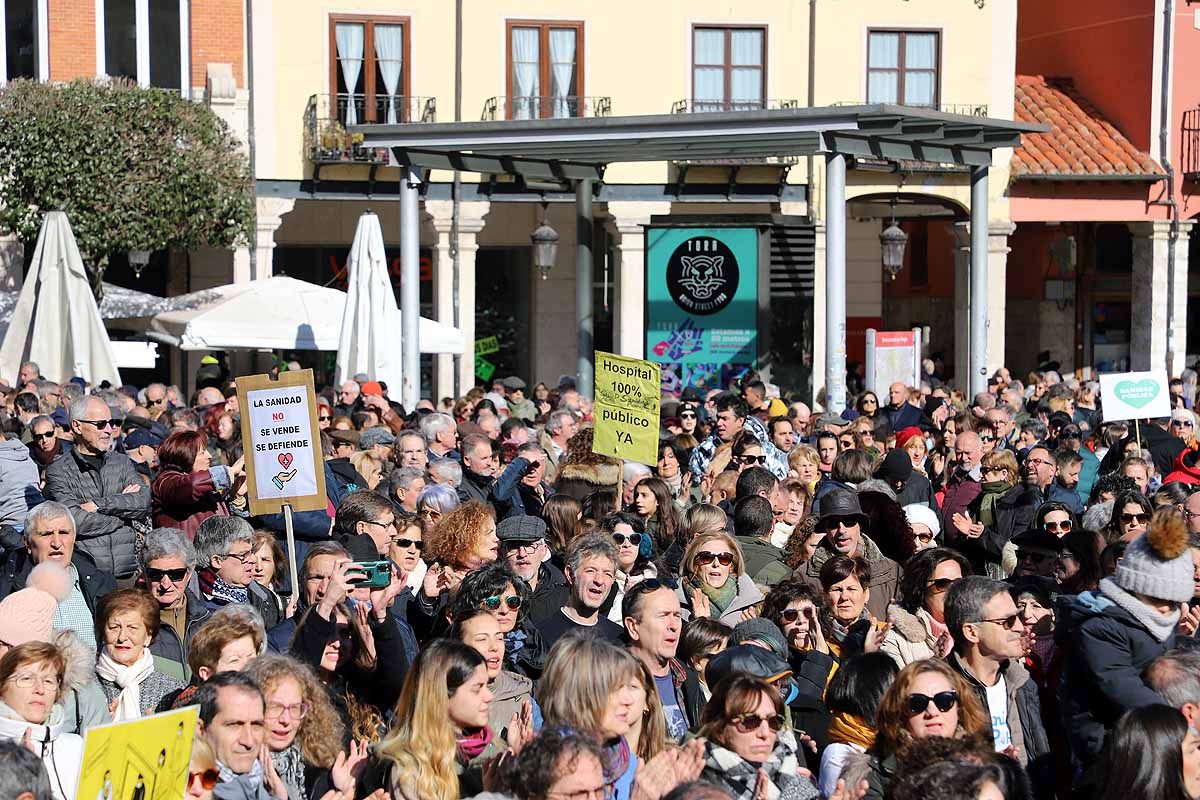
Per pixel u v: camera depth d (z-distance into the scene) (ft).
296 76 112.78
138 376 118.62
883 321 152.56
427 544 34.09
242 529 34.27
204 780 22.71
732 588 35.60
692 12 117.19
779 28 118.21
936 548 32.35
